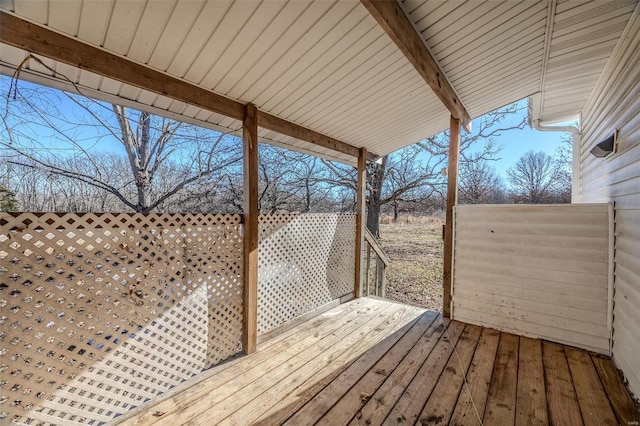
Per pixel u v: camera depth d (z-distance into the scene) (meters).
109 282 1.78
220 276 2.41
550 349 2.67
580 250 2.68
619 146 2.46
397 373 2.26
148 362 1.97
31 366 1.52
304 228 3.40
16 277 1.46
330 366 2.37
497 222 3.09
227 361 2.45
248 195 2.53
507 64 2.63
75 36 1.56
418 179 8.48
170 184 6.63
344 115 3.10
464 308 3.31
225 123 3.03
